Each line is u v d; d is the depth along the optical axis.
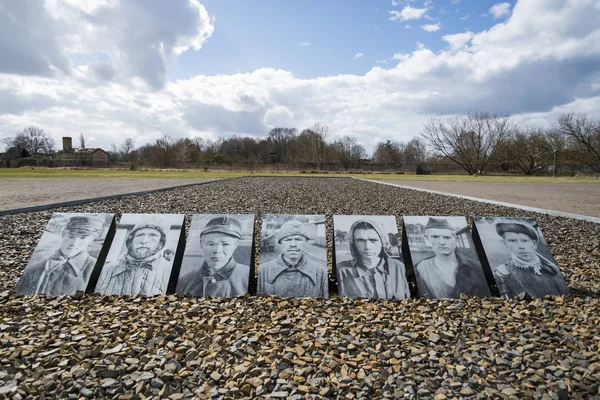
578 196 19.20
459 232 5.29
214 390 2.79
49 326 3.83
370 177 42.66
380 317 4.15
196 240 5.17
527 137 63.41
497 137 62.38
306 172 60.84
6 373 2.95
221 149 98.25
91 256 5.08
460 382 2.96
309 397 2.74
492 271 5.05
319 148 81.56
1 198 14.41
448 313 4.31
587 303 4.61
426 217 5.45
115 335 3.64
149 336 3.63
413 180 36.41
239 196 16.38
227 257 5.05
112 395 2.74
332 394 2.79
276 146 99.25
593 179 41.50
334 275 5.46
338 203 14.38
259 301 4.58
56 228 5.25
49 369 3.03
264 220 5.35
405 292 4.86
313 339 3.62
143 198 14.89
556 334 3.78
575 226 9.78
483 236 5.31
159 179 29.58
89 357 3.24
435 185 27.91
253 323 3.96
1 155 78.25
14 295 4.71
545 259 5.14
